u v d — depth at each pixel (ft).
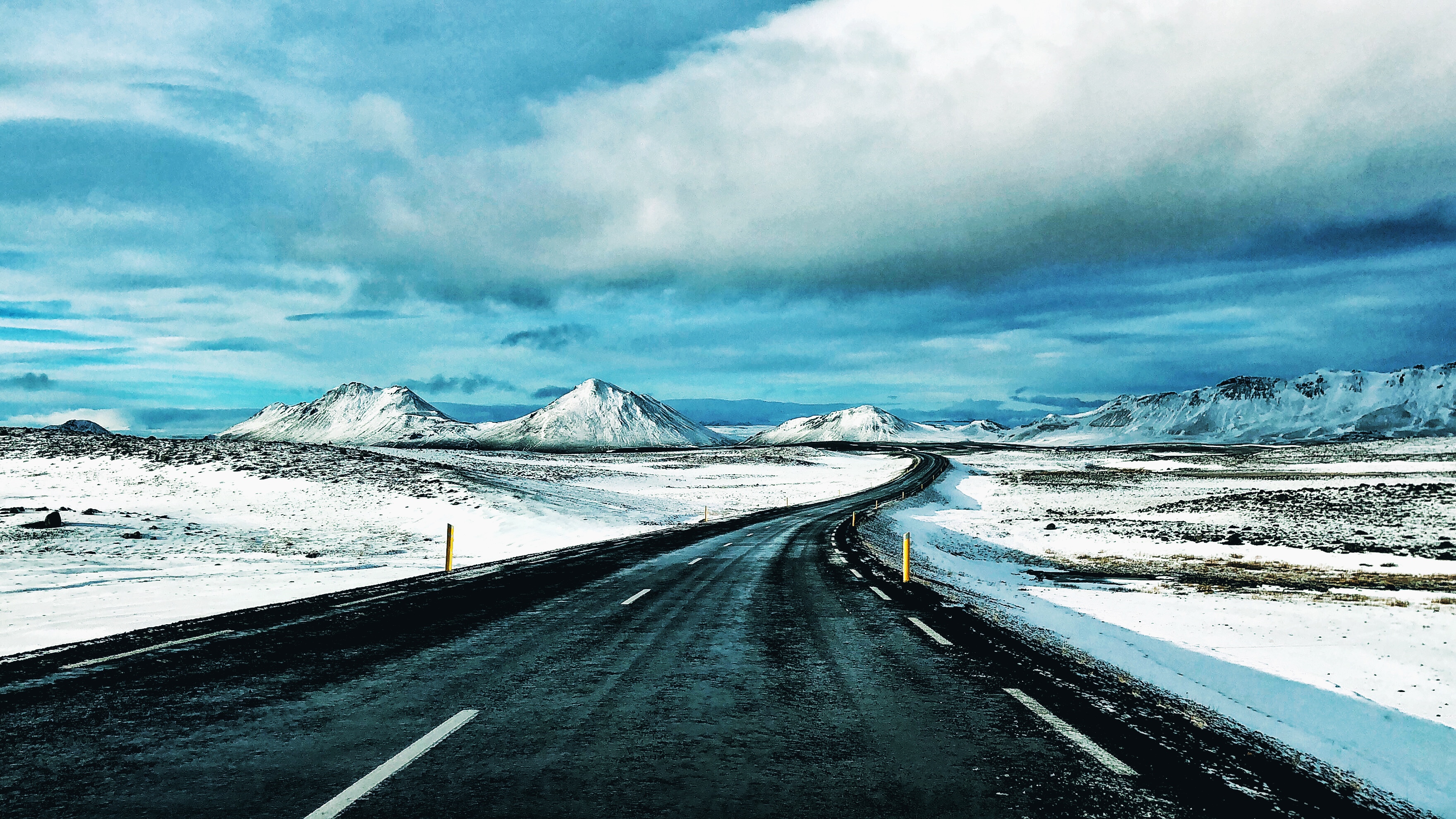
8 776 14.11
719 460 440.45
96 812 12.50
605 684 21.61
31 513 87.04
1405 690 24.66
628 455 483.10
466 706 19.15
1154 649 29.71
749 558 66.59
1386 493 144.56
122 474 136.05
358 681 21.81
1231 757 15.71
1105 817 12.53
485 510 116.88
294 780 13.98
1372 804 13.46
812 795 13.42
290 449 189.26
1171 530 120.06
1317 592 53.93
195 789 13.51
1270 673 26.13
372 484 137.80
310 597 40.96
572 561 64.13
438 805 12.82
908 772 14.62
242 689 20.81
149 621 33.50
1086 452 517.14
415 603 38.17
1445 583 60.39
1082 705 19.58
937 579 56.75
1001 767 14.92
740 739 16.63
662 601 39.63
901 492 236.43
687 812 12.59
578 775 14.33
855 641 28.53
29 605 37.40
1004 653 26.30
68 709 18.65
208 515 104.68
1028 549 102.01
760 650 26.76
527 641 28.30
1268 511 140.46
